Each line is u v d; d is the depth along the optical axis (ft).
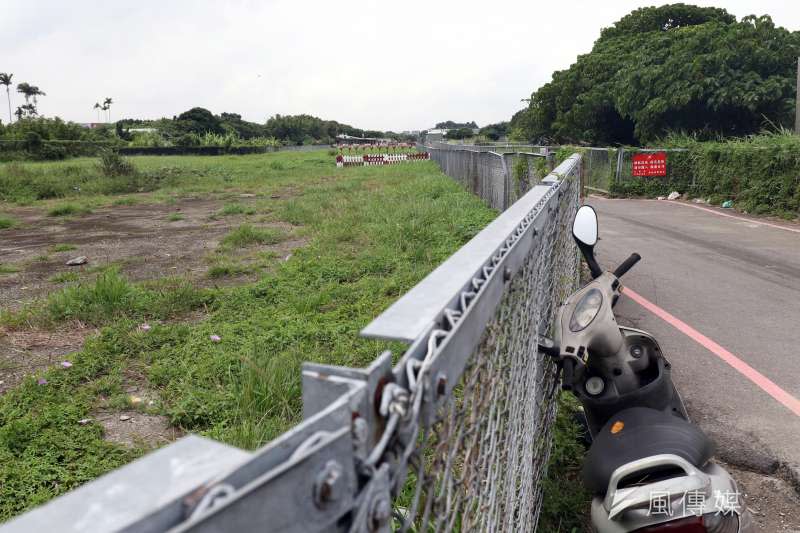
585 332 9.57
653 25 149.28
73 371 16.31
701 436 8.53
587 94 139.23
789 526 10.80
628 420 9.06
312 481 2.01
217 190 77.56
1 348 18.54
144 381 16.12
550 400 11.94
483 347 4.54
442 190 60.18
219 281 26.99
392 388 2.66
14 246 38.42
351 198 57.00
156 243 38.04
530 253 7.37
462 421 3.96
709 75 100.83
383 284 24.86
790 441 13.38
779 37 100.12
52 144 166.81
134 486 1.80
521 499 7.37
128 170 88.33
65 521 1.60
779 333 20.21
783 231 41.91
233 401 14.37
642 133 111.45
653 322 21.54
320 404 2.60
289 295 23.57
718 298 24.52
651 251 34.32
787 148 49.98
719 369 17.31
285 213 48.01
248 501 1.73
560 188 12.98
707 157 63.00
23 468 11.75
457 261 4.75
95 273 29.09
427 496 3.26
